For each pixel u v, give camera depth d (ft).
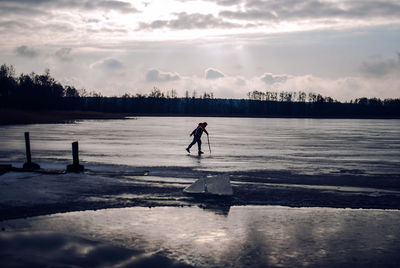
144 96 574.97
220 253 20.10
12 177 39.09
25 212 26.81
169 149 71.92
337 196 32.32
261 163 52.70
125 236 22.34
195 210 27.84
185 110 607.78
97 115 344.69
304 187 35.94
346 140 102.17
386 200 31.01
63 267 18.16
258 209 28.27
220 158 58.13
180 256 19.66
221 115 530.27
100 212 27.09
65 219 25.38
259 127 185.47
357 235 22.86
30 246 20.63
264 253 20.15
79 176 39.99
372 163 54.19
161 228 23.81
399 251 20.59
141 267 18.31
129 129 148.87
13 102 307.78
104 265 18.48
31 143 82.48
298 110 605.31
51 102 353.92
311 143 90.33
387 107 603.26
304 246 21.15
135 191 33.55
